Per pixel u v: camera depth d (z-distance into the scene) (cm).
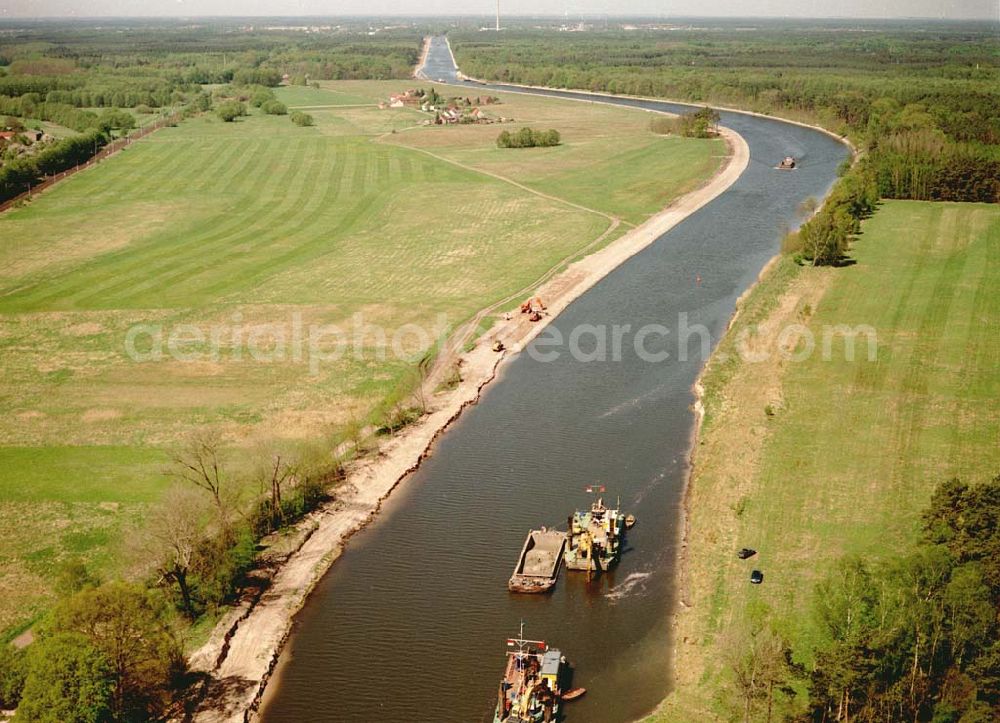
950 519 10269
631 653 9625
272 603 10588
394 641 9956
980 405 14350
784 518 11625
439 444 14075
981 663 8294
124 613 8831
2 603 10306
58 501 12300
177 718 8931
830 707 8206
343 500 12625
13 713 8412
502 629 10075
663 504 12319
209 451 12444
